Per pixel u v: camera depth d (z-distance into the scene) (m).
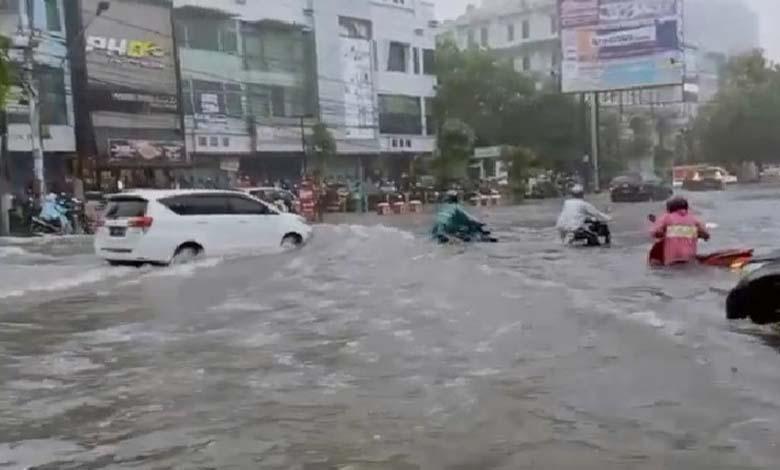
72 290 12.71
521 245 18.84
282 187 40.56
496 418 5.50
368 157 51.59
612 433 5.12
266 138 43.91
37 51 32.69
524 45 80.94
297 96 46.25
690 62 81.31
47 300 11.62
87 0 34.94
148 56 37.19
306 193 34.56
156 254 16.23
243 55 43.31
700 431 5.10
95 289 12.74
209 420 5.64
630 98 74.25
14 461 4.90
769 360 6.89
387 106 52.34
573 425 5.30
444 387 6.30
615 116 68.38
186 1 39.97
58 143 33.97
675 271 13.05
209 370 7.08
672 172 63.47
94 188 35.22
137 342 8.40
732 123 63.81
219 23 41.91
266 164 45.31
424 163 51.75
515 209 38.53
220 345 8.11
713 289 11.04
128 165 36.22
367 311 9.80
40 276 14.74
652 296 10.52
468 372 6.73
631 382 6.27
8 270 15.75
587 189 57.03
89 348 8.16
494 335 8.16
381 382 6.52
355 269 14.13
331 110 48.19
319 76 47.31
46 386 6.68
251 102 43.62
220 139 41.56
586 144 59.34
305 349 7.80
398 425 5.41
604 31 49.81
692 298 10.30
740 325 8.45
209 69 41.31
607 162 65.56
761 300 8.48
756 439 4.93
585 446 4.90
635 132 72.81
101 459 4.92
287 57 45.75
